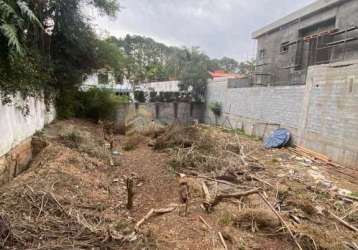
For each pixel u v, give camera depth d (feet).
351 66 22.62
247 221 11.46
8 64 16.21
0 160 15.10
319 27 35.19
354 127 22.08
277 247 9.96
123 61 43.75
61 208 10.91
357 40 28.30
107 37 40.11
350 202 14.94
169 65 98.02
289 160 24.63
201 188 15.28
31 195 11.48
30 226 9.31
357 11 28.22
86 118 40.29
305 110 29.37
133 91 66.85
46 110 27.45
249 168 20.35
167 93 67.00
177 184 16.44
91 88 41.55
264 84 45.01
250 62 63.87
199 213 12.39
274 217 11.61
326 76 25.90
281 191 15.28
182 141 25.07
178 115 64.13
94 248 8.66
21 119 19.07
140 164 20.77
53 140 22.36
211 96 61.52
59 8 28.14
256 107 41.88
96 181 15.47
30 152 20.93
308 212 13.03
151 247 9.25
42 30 24.44
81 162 17.79
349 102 22.71
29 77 19.56
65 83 33.32
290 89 32.81
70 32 30.22
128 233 10.00
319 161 24.71
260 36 49.39
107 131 35.37
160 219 11.71
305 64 37.47
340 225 12.05
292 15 38.83
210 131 30.81
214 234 10.43
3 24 15.01
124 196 14.37
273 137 32.35
